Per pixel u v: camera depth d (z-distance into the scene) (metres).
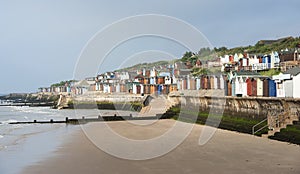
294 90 28.33
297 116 23.50
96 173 15.19
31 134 32.12
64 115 66.38
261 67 48.88
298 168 15.45
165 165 16.59
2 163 17.84
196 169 15.63
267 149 20.52
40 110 91.00
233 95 37.97
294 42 72.88
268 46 78.88
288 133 23.36
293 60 47.50
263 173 14.64
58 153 20.64
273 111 26.80
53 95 151.12
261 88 32.91
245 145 22.31
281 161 16.98
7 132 34.47
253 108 30.11
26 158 19.19
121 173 15.09
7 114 73.31
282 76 29.94
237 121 32.03
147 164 16.88
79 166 16.73
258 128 27.73
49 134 31.81
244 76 37.38
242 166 16.06
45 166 16.97
